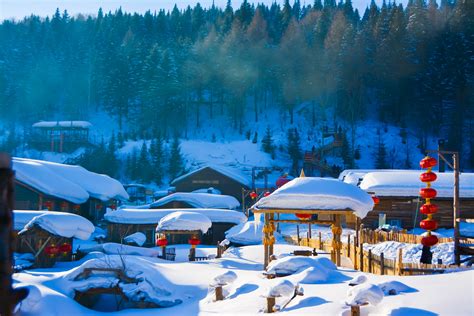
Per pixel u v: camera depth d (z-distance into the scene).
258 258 30.72
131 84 127.38
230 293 17.83
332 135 98.81
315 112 118.50
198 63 128.62
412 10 133.38
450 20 121.94
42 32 158.38
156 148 96.38
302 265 19.06
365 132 108.56
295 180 24.45
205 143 105.19
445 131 107.69
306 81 123.62
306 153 84.69
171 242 49.16
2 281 3.75
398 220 46.34
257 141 106.12
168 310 18.02
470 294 12.80
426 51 117.00
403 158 99.00
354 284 15.54
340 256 26.50
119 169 96.00
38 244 30.45
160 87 119.94
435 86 107.94
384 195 46.38
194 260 33.25
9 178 3.89
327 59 122.62
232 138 114.19
